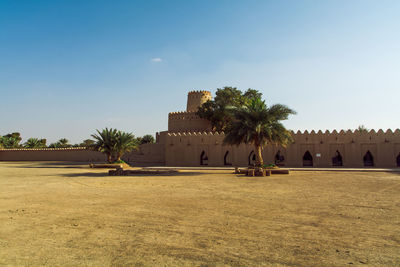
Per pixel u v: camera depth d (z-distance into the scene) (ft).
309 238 19.25
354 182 51.31
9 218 25.55
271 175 67.72
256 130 73.46
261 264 14.98
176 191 42.29
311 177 61.77
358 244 17.99
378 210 27.61
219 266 14.75
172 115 165.58
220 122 145.38
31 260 15.70
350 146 102.99
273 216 25.62
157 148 157.58
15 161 177.88
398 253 16.43
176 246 17.84
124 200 34.55
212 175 69.67
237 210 28.30
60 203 32.81
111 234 20.47
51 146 264.11
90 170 94.17
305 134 107.04
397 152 98.73
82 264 15.10
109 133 112.57
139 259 15.72
